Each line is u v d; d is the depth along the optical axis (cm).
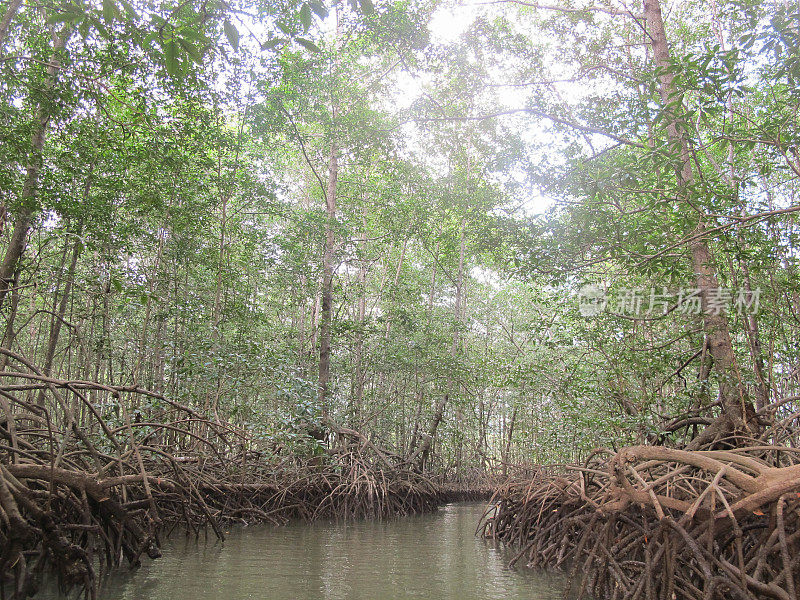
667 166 833
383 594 636
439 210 2130
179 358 1266
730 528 525
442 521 1516
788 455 741
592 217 934
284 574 720
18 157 954
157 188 1256
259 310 1641
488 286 2877
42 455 683
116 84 1051
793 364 1160
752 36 745
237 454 1410
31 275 1093
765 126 790
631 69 1213
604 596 633
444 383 2014
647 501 567
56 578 592
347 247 1933
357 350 1930
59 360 1842
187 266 1452
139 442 997
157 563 760
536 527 935
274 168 2045
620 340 1138
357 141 1708
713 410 1101
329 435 1788
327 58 1641
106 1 371
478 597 638
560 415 1277
